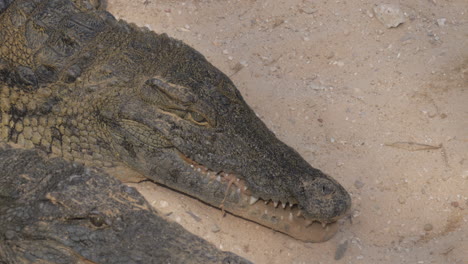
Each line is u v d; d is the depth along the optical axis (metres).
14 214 8.80
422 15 14.25
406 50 13.56
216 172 10.48
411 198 11.05
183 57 11.46
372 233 10.63
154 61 11.38
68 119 11.16
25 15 12.35
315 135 12.15
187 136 10.41
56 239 8.65
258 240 10.57
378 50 13.65
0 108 11.67
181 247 8.69
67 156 11.34
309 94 12.87
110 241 8.63
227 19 14.53
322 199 9.88
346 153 11.80
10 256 8.75
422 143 11.80
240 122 10.70
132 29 12.22
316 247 10.47
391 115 12.39
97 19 12.23
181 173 10.63
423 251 10.28
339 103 12.67
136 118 10.53
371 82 13.02
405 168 11.50
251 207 10.46
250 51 13.77
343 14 14.45
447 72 13.03
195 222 10.66
